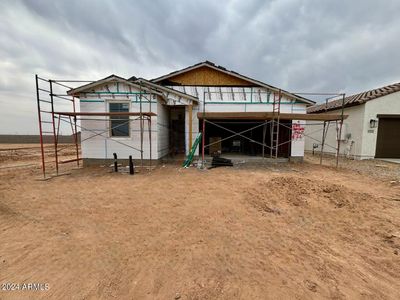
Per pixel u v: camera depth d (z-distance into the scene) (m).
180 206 4.68
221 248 3.04
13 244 3.08
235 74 11.98
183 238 3.31
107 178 7.28
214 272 2.51
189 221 3.92
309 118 9.15
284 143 11.01
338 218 4.12
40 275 2.43
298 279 2.41
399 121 12.30
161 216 4.14
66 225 3.73
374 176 7.79
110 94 9.32
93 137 9.45
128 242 3.17
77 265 2.62
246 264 2.68
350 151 13.03
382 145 12.37
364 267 2.68
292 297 2.13
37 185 6.38
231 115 9.09
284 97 11.16
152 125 9.41
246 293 2.17
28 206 4.64
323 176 7.76
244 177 7.38
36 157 13.81
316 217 4.17
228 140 14.50
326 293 2.20
